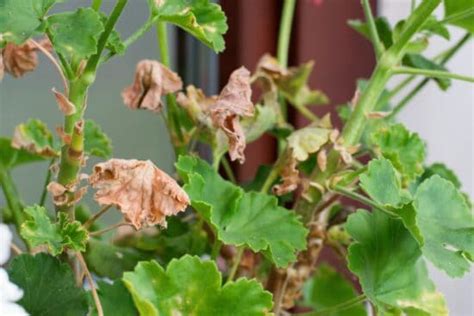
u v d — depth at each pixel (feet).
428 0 2.85
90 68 2.57
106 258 2.93
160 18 2.63
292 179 2.89
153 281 2.60
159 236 3.10
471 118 3.96
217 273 2.61
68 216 2.64
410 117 3.93
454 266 2.67
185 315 2.61
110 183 2.54
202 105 2.96
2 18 2.51
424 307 2.80
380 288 2.79
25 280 2.65
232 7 3.69
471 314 4.01
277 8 3.71
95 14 2.53
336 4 3.74
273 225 2.81
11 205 3.07
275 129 3.22
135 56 3.77
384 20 3.20
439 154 3.96
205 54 3.72
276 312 2.91
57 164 2.82
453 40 3.89
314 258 3.01
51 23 2.52
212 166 2.91
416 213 2.67
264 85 3.20
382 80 2.90
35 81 3.86
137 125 3.84
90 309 2.69
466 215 2.79
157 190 2.54
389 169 2.76
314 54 3.74
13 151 3.23
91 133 3.08
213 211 2.78
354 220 2.78
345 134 2.90
